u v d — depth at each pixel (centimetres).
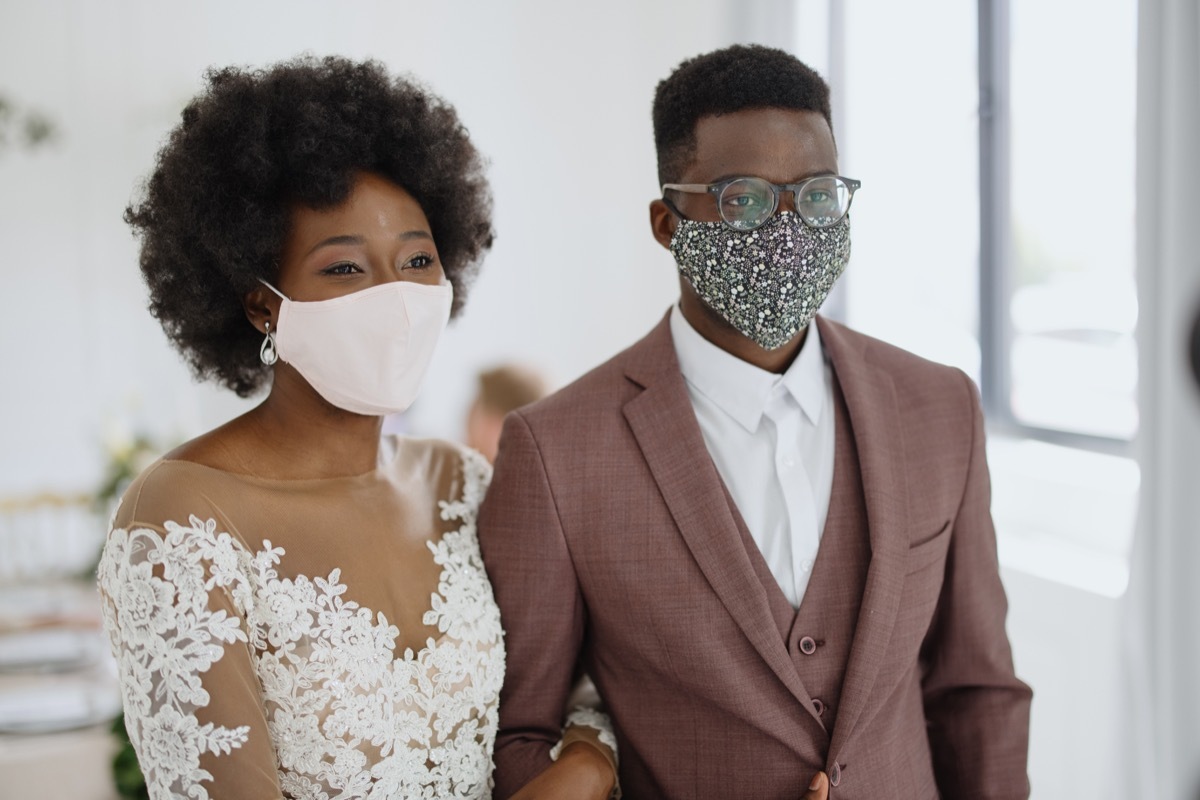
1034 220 263
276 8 416
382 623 116
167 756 100
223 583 105
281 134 116
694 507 122
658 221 128
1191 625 177
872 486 123
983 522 134
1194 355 176
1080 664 211
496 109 416
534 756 125
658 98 128
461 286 145
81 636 230
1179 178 175
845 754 119
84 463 426
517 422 129
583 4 407
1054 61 253
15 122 409
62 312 422
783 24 303
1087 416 257
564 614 126
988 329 273
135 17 415
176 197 118
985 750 132
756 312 119
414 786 116
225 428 120
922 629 125
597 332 421
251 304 122
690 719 122
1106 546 226
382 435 139
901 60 292
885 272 295
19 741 175
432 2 414
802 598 122
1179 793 179
